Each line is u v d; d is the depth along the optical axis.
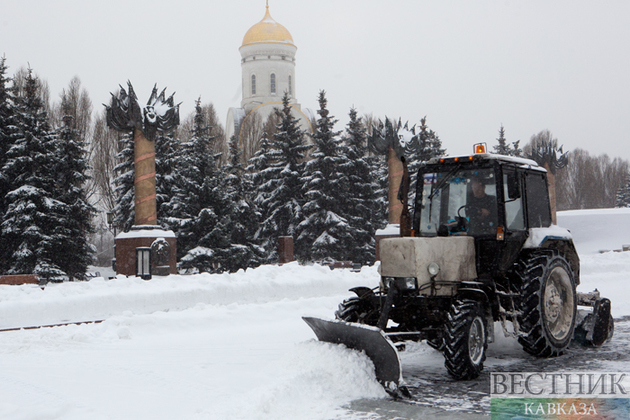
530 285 7.59
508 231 7.73
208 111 54.09
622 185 89.56
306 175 38.62
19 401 6.08
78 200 30.55
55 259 28.48
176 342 9.58
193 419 5.27
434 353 8.51
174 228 31.83
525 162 8.55
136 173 22.97
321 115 38.12
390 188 29.25
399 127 29.64
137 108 22.34
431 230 8.20
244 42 82.88
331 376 6.32
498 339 9.23
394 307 7.43
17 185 28.77
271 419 5.31
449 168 8.16
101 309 12.34
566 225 43.44
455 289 7.34
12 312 11.29
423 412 5.58
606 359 7.93
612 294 16.00
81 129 45.16
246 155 56.50
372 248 38.62
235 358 8.14
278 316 12.28
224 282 14.27
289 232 37.78
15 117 29.39
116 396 6.20
